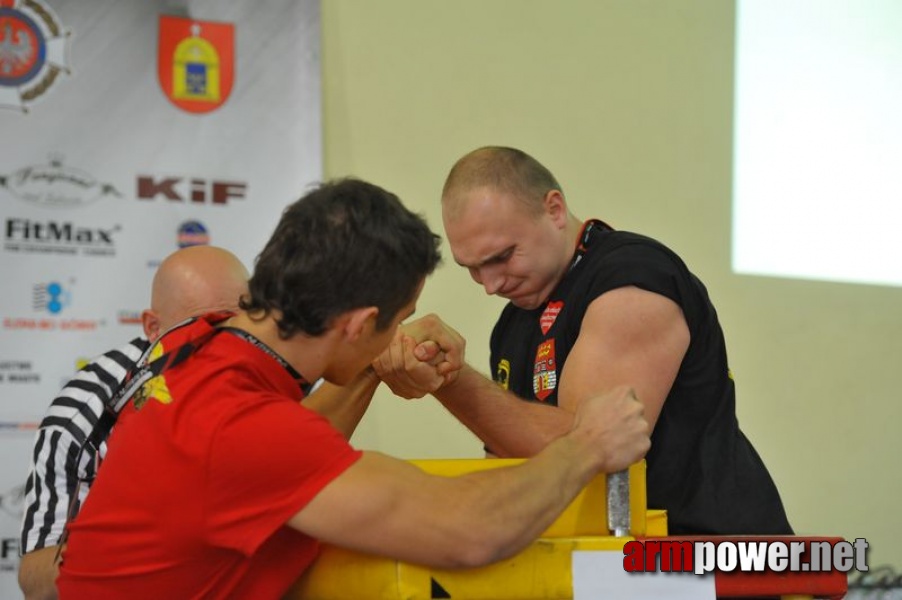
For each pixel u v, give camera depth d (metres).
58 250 3.22
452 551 1.27
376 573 1.33
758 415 3.91
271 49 3.45
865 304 4.09
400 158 3.59
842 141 4.11
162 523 1.29
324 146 3.52
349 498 1.26
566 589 1.35
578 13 3.82
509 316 2.34
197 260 2.32
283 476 1.27
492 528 1.28
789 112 4.05
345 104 3.55
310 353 1.39
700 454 1.98
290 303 1.35
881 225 4.13
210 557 1.31
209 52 3.39
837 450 4.00
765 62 4.03
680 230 3.88
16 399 3.15
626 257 2.02
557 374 2.09
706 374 2.02
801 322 4.00
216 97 3.39
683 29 3.94
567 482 1.37
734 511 1.93
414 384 1.86
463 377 1.92
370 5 3.60
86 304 3.23
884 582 3.98
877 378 4.09
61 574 1.42
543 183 2.13
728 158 3.96
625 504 1.45
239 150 3.40
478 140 3.68
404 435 3.51
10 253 3.17
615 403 1.46
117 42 3.31
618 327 1.93
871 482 4.04
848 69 4.13
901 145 4.18
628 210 3.82
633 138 3.85
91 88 3.28
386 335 1.44
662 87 3.90
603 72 3.83
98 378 2.23
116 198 3.28
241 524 1.27
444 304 3.58
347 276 1.36
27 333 3.17
